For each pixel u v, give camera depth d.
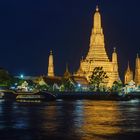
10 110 193.62
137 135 116.38
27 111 188.00
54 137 111.69
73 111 189.75
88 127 131.12
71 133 118.50
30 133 118.06
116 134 117.75
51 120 149.62
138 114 176.25
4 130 123.62
